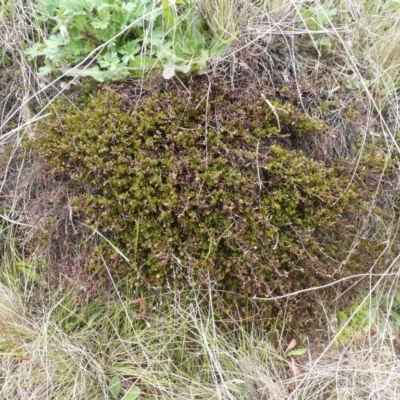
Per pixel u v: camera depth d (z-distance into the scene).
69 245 0.67
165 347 0.65
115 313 0.66
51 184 0.67
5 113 0.76
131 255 0.63
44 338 0.65
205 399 0.62
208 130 0.64
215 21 0.69
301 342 0.68
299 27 0.71
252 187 0.62
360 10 0.75
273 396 0.63
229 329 0.66
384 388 0.63
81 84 0.70
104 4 0.65
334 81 0.71
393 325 0.70
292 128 0.66
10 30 0.74
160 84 0.67
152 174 0.62
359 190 0.66
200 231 0.62
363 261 0.68
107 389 0.63
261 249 0.63
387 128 0.66
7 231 0.73
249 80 0.67
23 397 0.62
